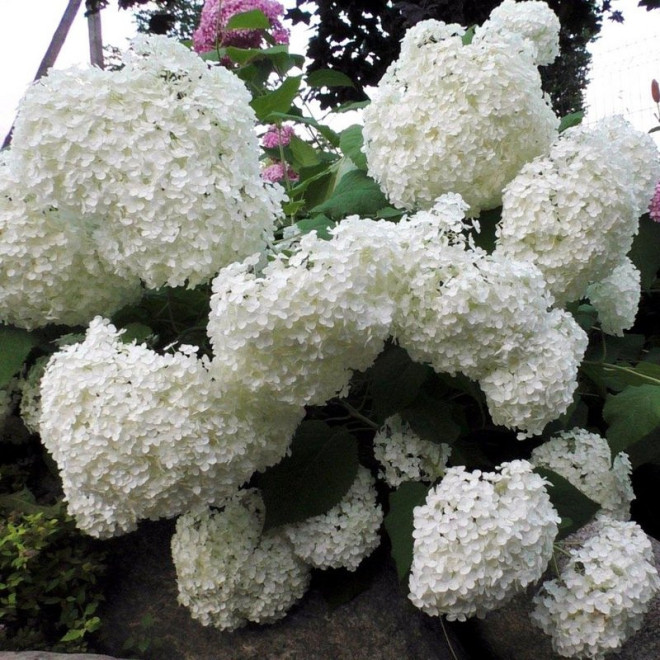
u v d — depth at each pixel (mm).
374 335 782
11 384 1127
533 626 993
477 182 985
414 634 1019
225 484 840
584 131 979
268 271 773
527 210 938
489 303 814
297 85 1319
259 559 975
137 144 825
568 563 929
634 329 1739
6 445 1230
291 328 746
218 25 1509
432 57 960
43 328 1072
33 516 1024
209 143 851
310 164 1584
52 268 908
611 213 926
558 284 954
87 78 838
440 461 981
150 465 801
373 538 993
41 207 896
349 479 970
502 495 823
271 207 899
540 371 853
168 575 1097
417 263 822
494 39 972
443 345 839
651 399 963
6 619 988
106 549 1108
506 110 943
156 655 1035
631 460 1097
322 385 801
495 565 787
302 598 1052
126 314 1029
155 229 824
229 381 800
